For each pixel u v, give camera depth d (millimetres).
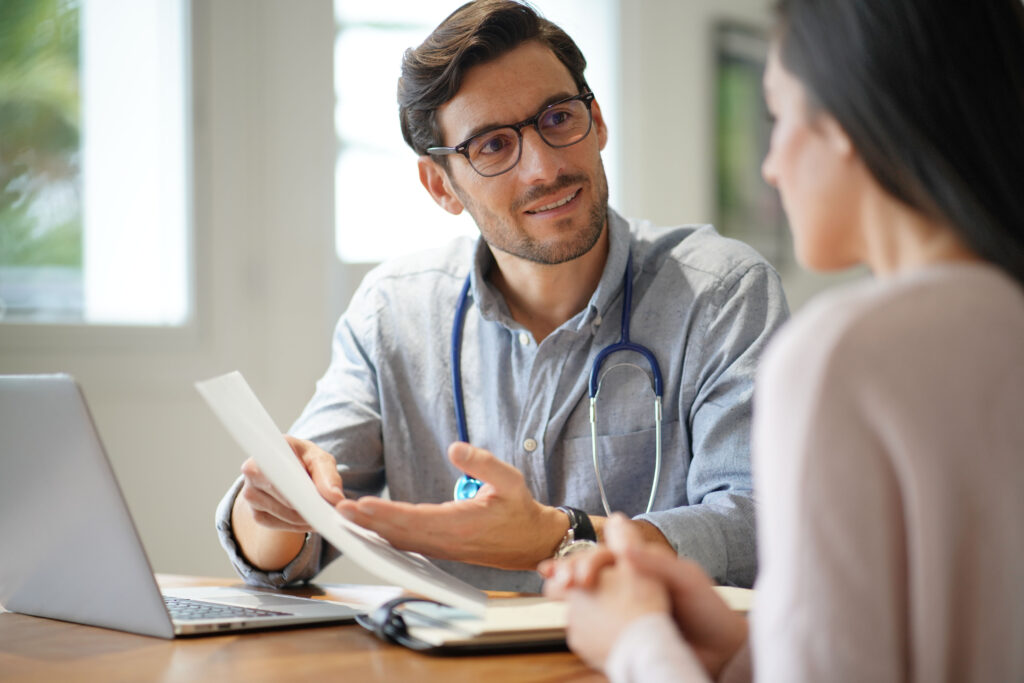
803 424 576
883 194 661
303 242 2828
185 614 1057
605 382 1454
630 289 1469
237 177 2754
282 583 1282
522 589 1426
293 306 2816
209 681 828
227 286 2742
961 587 567
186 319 2713
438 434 1527
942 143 634
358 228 2943
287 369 2809
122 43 2682
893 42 641
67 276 2625
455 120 1418
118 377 2605
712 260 1482
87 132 2648
